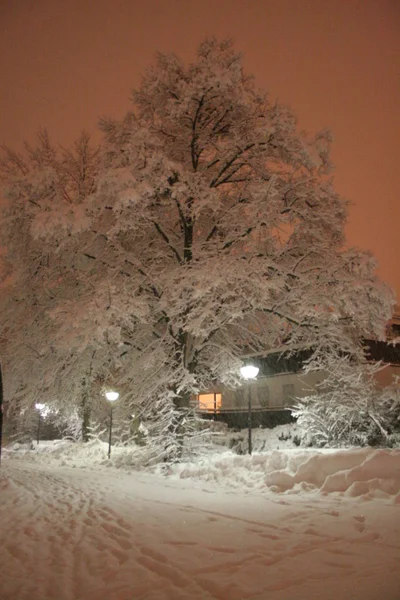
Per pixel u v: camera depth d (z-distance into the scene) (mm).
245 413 32344
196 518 7289
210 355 18609
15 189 15633
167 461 16359
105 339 16078
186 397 17281
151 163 14859
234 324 18047
